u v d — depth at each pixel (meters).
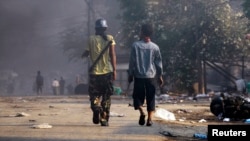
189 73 43.72
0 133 9.25
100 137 8.87
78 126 10.84
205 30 43.38
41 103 25.42
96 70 10.96
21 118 13.17
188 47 43.69
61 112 16.28
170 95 40.34
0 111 17.02
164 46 43.75
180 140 8.96
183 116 16.03
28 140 8.29
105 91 10.98
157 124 11.66
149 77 11.05
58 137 8.76
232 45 43.72
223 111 15.06
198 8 42.97
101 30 11.23
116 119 13.05
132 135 9.27
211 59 44.44
